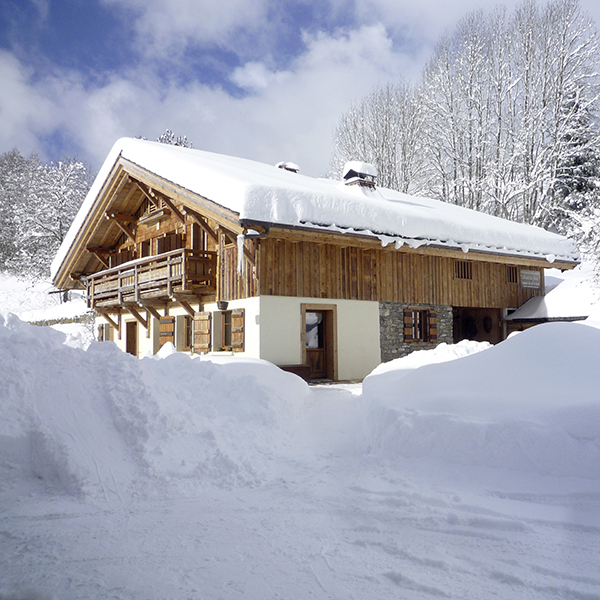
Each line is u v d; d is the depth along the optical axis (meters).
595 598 2.72
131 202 17.81
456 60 31.06
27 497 4.64
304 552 3.42
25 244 36.81
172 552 3.44
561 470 4.39
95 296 18.83
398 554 3.36
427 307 15.61
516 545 3.39
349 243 12.95
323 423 7.14
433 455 5.04
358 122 35.34
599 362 5.63
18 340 6.32
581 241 18.25
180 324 15.91
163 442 5.53
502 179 29.28
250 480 5.10
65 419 5.54
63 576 3.09
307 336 13.55
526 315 17.36
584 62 27.98
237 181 11.62
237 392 7.18
